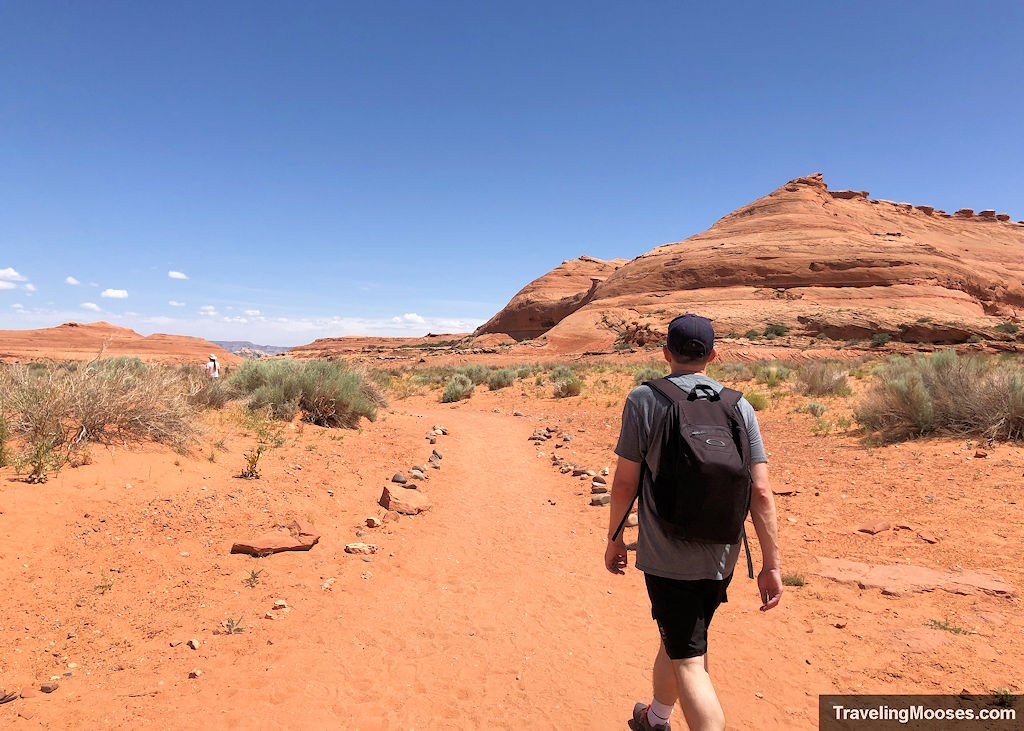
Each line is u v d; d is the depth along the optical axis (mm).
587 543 6129
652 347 72375
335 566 5066
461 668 3617
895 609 4121
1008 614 3908
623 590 4906
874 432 10227
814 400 14516
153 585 4188
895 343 66750
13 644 3254
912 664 3422
